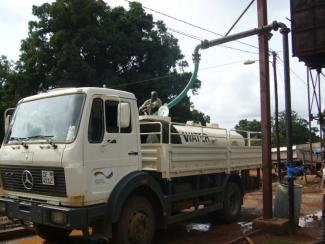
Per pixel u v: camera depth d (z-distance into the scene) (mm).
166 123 9219
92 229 7301
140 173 7836
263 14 10070
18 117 8062
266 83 10055
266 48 10078
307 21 11453
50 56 27516
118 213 7246
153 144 8539
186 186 9422
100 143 7227
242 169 11828
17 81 28219
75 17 27391
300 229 10133
